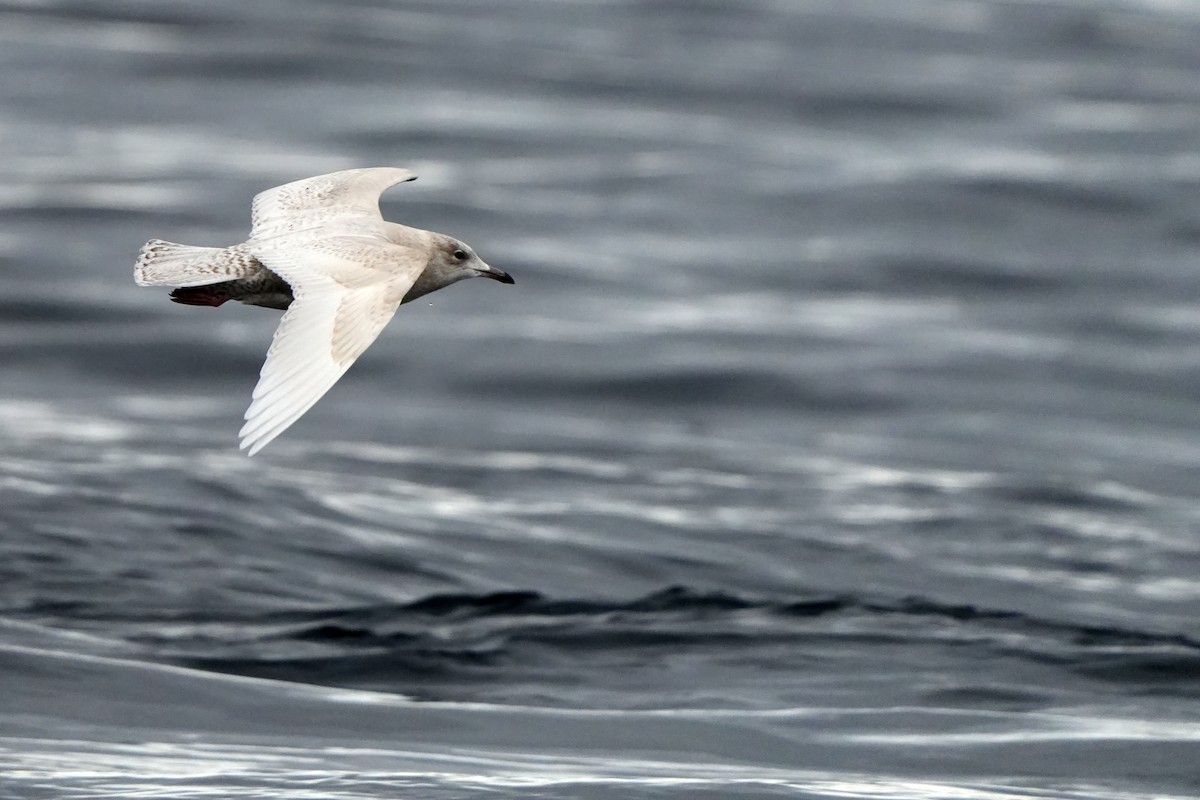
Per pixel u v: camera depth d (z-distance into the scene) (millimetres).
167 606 11742
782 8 48250
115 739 9133
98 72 35812
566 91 37250
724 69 40062
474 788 8531
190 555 12859
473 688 10461
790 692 10586
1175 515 16406
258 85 35750
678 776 8914
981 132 35281
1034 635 12008
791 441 19344
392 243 7184
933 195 30297
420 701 10141
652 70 39500
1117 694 10812
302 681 10398
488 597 12477
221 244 26156
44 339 21938
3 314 22703
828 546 14562
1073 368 22391
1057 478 17766
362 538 13766
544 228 28125
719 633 11773
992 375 22094
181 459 16359
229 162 30625
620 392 21172
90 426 18344
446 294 25094
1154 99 39125
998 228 28875
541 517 15031
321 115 34031
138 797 8180
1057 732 9961
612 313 24438
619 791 8562
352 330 6398
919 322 24406
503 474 16984
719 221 28922
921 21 47406
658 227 28531
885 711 10266
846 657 11336
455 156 31984
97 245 25875
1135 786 9203
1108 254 27766
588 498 16047
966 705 10469
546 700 10266
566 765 9062
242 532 13523
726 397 21078
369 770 8781
